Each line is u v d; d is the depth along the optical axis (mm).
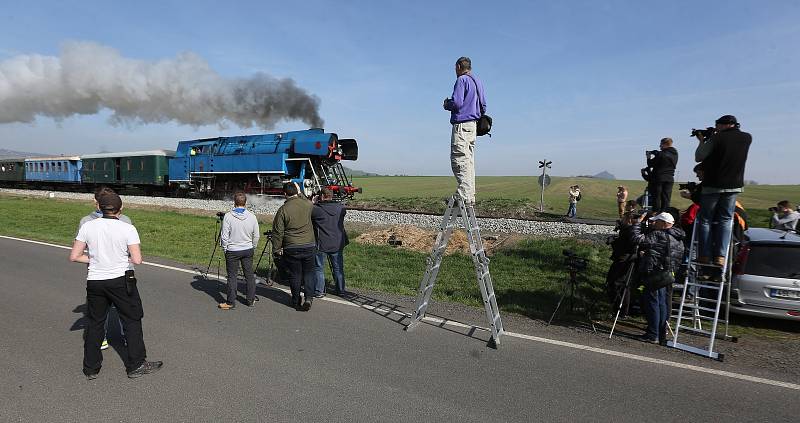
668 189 9656
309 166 22641
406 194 43281
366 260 10547
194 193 27625
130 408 3457
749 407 3639
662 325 5164
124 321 3990
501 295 7328
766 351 5023
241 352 4594
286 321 5633
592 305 6594
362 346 4824
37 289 7012
